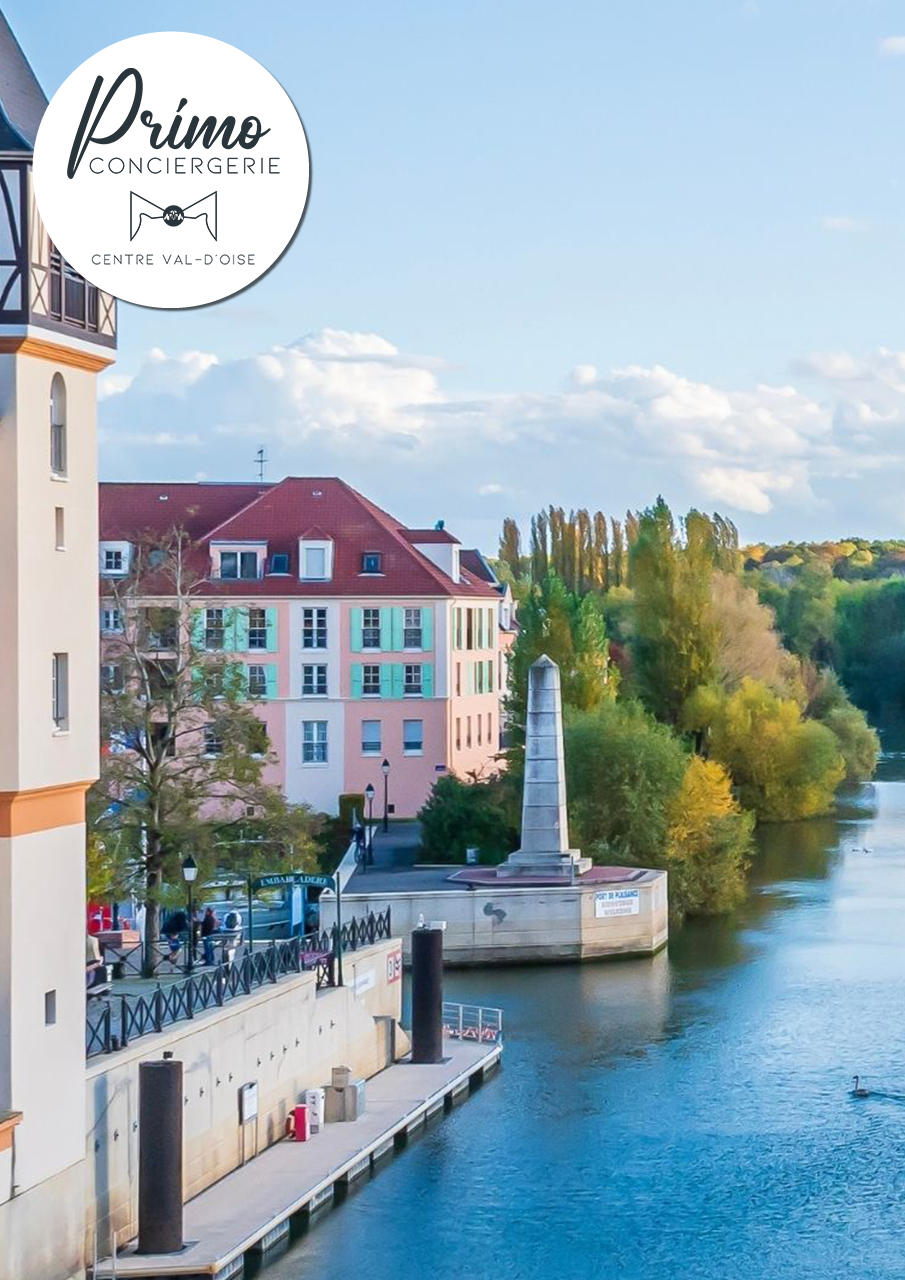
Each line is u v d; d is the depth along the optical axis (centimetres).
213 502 10631
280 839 5597
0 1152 3450
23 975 3541
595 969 7269
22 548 3538
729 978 6969
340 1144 4681
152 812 5406
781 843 10881
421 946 5578
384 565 10256
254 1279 3944
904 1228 4294
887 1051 5800
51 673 3650
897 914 8300
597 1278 3981
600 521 19538
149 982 4944
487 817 8525
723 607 13425
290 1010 4788
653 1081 5488
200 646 7181
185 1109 4175
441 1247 4141
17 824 3544
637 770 8450
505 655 13500
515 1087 5434
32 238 3519
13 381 3528
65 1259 3662
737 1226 4297
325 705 10175
